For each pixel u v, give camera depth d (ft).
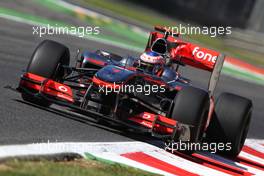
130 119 95.86
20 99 103.55
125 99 100.42
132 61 106.83
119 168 74.59
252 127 154.61
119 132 99.60
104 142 87.61
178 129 92.68
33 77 98.27
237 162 107.24
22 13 265.54
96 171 69.00
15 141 73.77
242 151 119.75
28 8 285.84
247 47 405.59
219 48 389.39
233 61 335.06
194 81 226.17
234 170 98.37
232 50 402.93
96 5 395.34
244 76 293.84
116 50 248.11
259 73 322.96
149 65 104.78
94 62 108.68
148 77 101.30
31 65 100.27
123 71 99.91
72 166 68.95
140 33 329.93
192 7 465.06
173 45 109.50
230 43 407.85
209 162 98.68
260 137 144.15
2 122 82.94
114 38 284.41
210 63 109.50
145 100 106.63
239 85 253.44
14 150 67.51
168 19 437.58
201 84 223.51
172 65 111.34
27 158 66.74
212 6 479.41
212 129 105.29
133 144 91.25
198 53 110.22
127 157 83.35
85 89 106.52
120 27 325.21
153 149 92.79
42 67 100.01
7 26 220.43
